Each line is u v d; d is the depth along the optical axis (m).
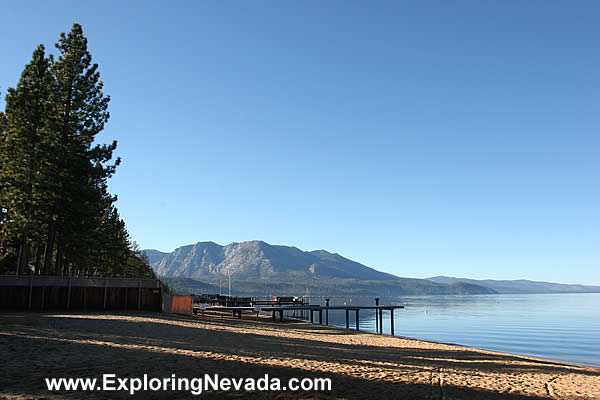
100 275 64.88
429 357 23.95
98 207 41.84
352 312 119.94
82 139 39.66
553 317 101.62
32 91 36.00
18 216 34.47
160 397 10.91
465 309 146.00
